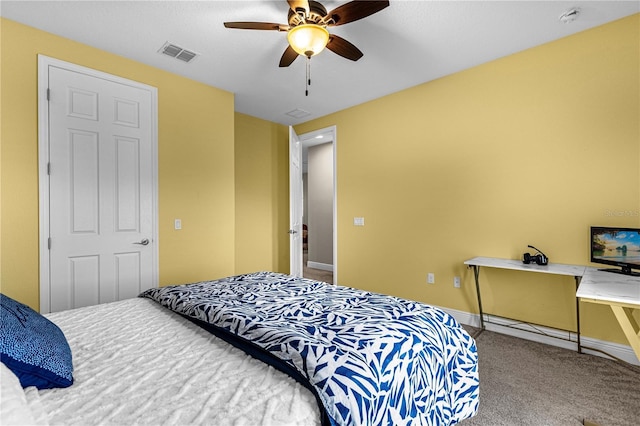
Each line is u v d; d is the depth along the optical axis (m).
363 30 2.40
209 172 3.35
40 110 2.35
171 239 3.05
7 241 2.21
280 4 2.12
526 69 2.68
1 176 2.20
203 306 1.52
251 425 0.78
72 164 2.49
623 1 2.08
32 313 1.18
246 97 3.73
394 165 3.60
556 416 1.64
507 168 2.78
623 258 2.02
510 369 2.14
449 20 2.29
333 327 1.27
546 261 2.45
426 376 1.18
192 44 2.59
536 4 2.12
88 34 2.44
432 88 3.27
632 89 2.22
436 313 1.55
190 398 0.89
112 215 2.69
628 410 1.68
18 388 0.75
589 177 2.39
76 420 0.79
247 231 4.46
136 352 1.20
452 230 3.13
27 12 2.17
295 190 4.59
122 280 2.74
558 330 2.54
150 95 2.93
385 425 0.97
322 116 4.44
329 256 6.18
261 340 1.17
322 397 0.89
